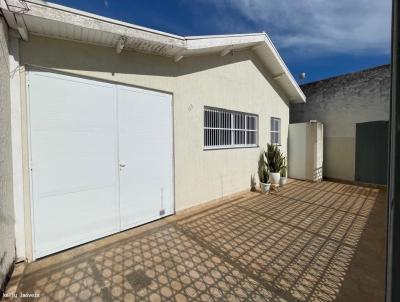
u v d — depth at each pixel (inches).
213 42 178.7
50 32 114.3
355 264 116.6
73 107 128.5
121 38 127.6
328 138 365.4
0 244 87.6
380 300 90.7
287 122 350.9
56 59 120.6
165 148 176.6
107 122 142.8
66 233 128.0
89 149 135.7
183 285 98.9
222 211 195.9
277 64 281.1
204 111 211.5
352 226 165.2
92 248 130.3
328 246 135.0
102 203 142.6
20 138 110.3
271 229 158.6
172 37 145.6
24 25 102.0
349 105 341.7
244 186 261.4
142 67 157.2
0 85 90.3
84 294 92.9
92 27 111.9
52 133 121.3
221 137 231.1
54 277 103.3
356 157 331.3
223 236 146.8
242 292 95.2
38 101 116.3
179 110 184.1
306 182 333.4
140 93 158.9
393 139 35.4
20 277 101.3
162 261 117.0
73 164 129.5
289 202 225.8
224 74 226.7
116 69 143.9
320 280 103.5
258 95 278.8
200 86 201.0
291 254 125.6
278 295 93.7
